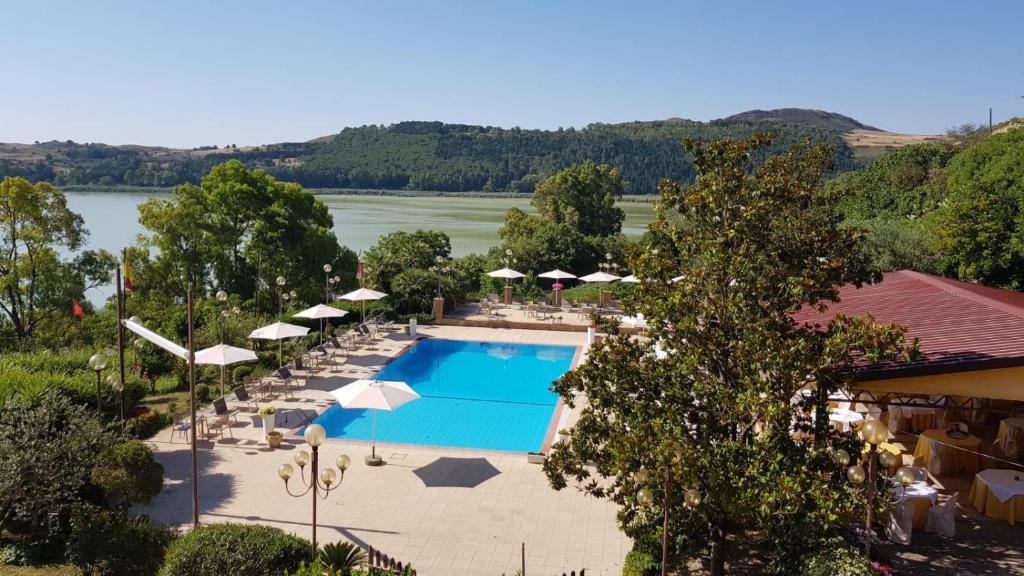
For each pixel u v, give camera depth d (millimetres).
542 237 52094
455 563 12094
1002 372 11414
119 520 12812
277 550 10469
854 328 9594
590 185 83188
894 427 17062
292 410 20906
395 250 44406
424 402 23266
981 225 29172
